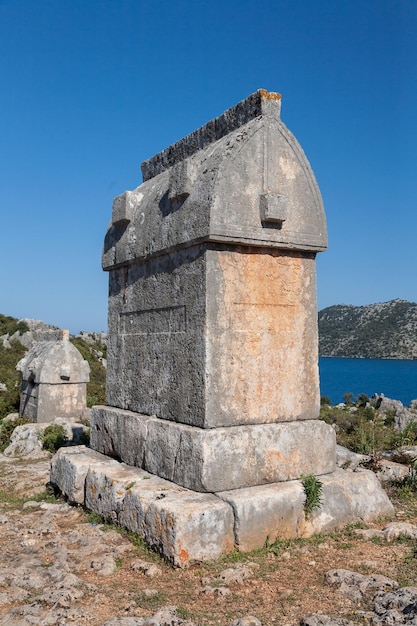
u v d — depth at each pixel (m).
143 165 7.04
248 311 5.04
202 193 4.92
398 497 5.90
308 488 4.77
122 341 6.36
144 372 5.82
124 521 4.82
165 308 5.50
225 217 4.83
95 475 5.46
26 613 3.38
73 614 3.35
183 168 5.12
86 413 12.80
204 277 4.88
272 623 3.24
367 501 5.14
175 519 4.11
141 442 5.52
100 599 3.59
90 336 39.22
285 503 4.62
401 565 4.05
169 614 3.28
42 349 13.28
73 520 5.38
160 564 4.15
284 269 5.27
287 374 5.22
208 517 4.22
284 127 5.25
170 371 5.33
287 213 5.09
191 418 4.96
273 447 4.97
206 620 3.29
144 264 5.97
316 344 5.43
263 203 4.98
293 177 5.26
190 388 4.99
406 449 7.53
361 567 4.03
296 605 3.47
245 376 4.98
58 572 3.97
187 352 5.06
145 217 5.90
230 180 4.88
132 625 3.16
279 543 4.48
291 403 5.23
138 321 6.04
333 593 3.61
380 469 6.65
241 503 4.39
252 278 5.08
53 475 6.45
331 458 5.33
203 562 4.12
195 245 5.04
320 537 4.70
